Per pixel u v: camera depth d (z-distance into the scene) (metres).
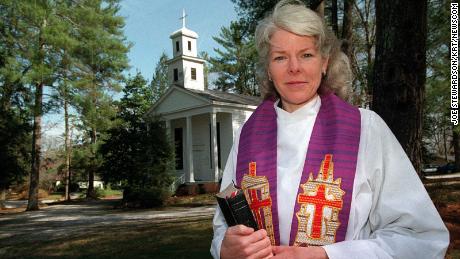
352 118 1.54
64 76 24.31
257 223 1.54
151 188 19.84
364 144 1.47
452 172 41.03
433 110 18.22
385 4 4.77
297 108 1.68
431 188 14.60
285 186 1.52
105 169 20.16
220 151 27.22
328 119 1.56
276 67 1.64
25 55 23.00
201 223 10.99
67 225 14.40
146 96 33.44
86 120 27.23
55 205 27.72
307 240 1.42
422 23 4.70
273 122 1.69
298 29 1.57
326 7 14.39
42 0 22.28
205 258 6.66
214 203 19.14
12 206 29.05
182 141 29.14
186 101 26.61
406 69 4.64
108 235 10.23
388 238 1.32
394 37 4.68
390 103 4.70
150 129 20.59
